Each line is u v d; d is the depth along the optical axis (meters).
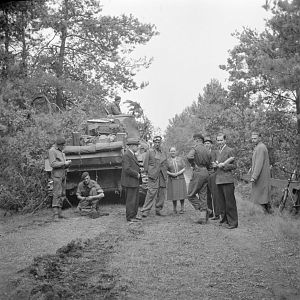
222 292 5.81
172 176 12.20
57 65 25.64
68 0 25.62
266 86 17.64
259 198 11.13
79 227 10.14
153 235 9.16
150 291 5.81
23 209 12.57
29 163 13.14
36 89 22.34
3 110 14.82
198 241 8.55
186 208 13.38
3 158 13.32
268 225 9.72
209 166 10.87
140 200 13.62
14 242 8.59
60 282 6.05
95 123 15.83
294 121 17.08
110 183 13.48
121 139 14.49
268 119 17.30
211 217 11.50
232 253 7.64
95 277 6.32
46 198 12.81
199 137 10.98
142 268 6.78
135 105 21.78
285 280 6.27
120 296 5.58
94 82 26.66
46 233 9.47
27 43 22.25
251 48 19.09
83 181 12.06
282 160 14.90
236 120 21.27
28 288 5.74
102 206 13.51
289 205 11.17
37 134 13.94
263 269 6.76
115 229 9.88
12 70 16.02
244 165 19.20
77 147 12.68
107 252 7.71
